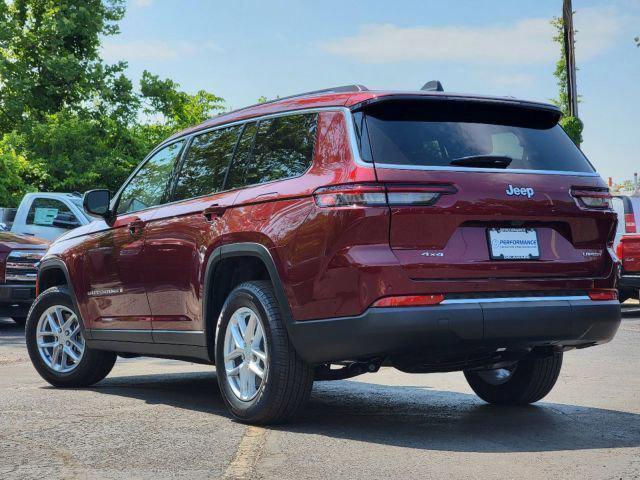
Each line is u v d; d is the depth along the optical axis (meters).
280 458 4.67
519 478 4.23
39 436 5.24
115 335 7.14
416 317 4.89
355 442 5.09
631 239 14.45
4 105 36.56
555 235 5.40
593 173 5.64
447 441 5.12
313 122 5.50
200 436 5.25
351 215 4.97
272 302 5.45
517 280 5.18
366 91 5.35
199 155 6.55
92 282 7.38
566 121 25.94
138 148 36.59
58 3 37.25
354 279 4.94
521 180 5.27
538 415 6.05
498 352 5.58
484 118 5.46
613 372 8.20
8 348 10.97
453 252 5.04
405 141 5.15
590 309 5.36
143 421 5.75
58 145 34.31
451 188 5.06
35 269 14.01
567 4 27.67
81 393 7.16
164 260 6.50
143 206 7.02
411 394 7.12
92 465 4.50
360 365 5.36
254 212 5.62
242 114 6.27
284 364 5.37
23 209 18.47
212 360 6.21
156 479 4.22
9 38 36.03
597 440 5.16
